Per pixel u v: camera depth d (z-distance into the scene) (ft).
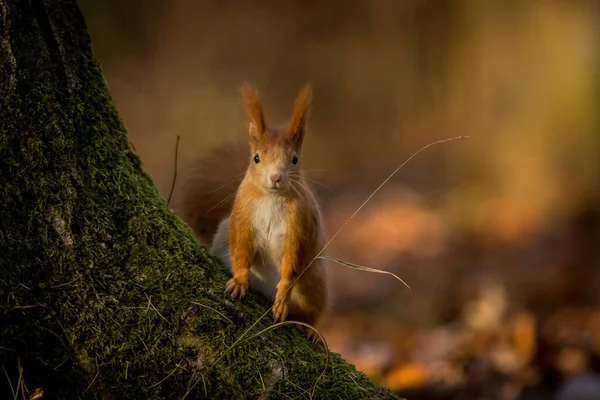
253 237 20.54
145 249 17.98
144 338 17.16
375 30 102.17
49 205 17.24
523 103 68.90
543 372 31.40
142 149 85.25
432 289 47.57
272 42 104.83
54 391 16.90
